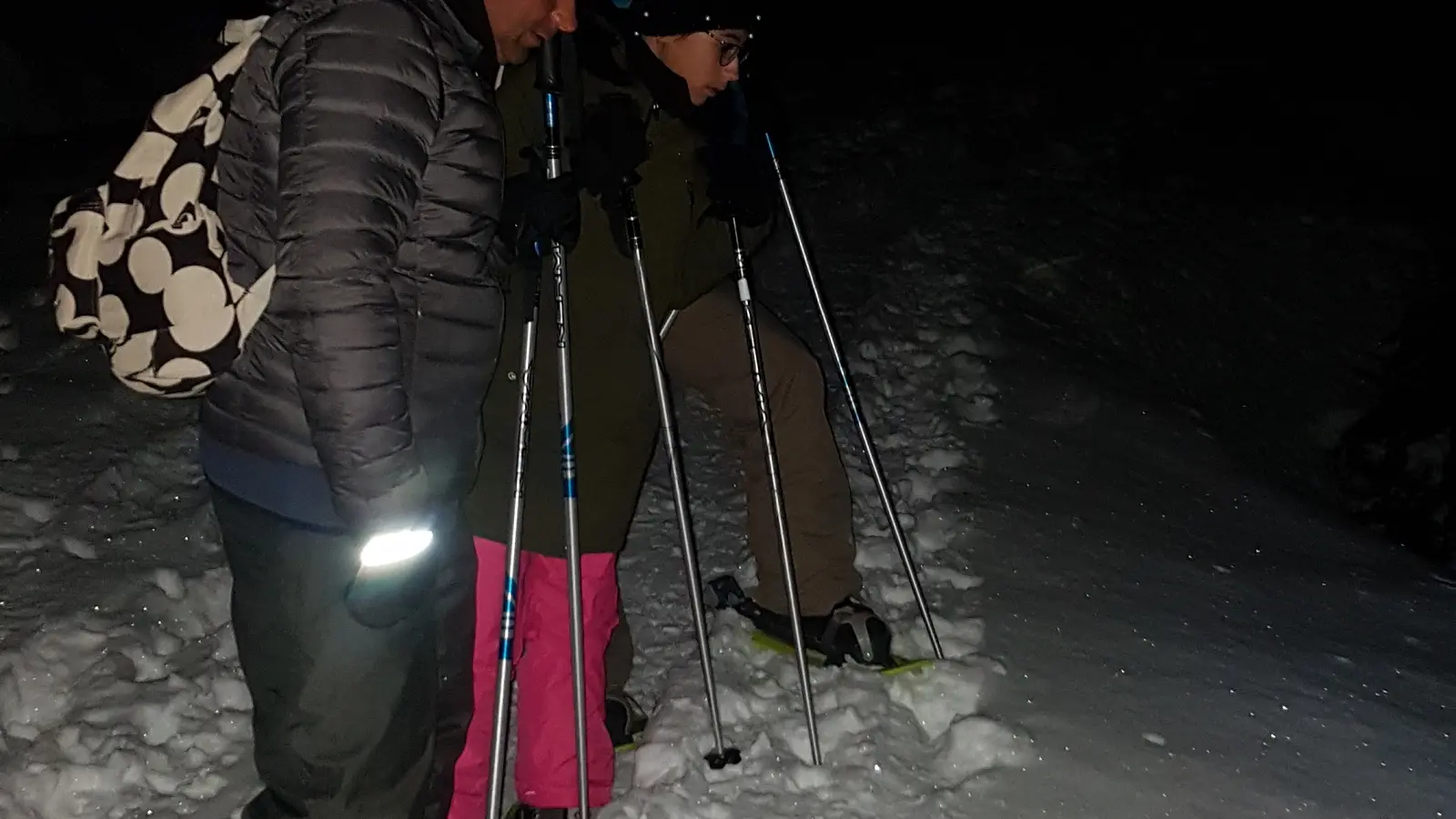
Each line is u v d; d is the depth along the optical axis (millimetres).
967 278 5320
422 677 1809
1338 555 3787
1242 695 2816
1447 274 5277
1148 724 2660
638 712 2605
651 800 2359
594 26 1997
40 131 6477
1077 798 2418
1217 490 4066
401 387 1545
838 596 2781
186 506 3297
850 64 7516
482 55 1717
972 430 4227
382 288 1500
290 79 1497
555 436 2117
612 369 2125
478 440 1870
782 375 2537
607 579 2219
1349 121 6316
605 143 2014
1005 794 2424
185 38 7023
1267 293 5293
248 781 2379
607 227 2062
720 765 2453
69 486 3309
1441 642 3293
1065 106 6645
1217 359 4934
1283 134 6262
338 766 1765
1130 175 6035
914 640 2932
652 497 3658
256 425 1663
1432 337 4883
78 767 2324
